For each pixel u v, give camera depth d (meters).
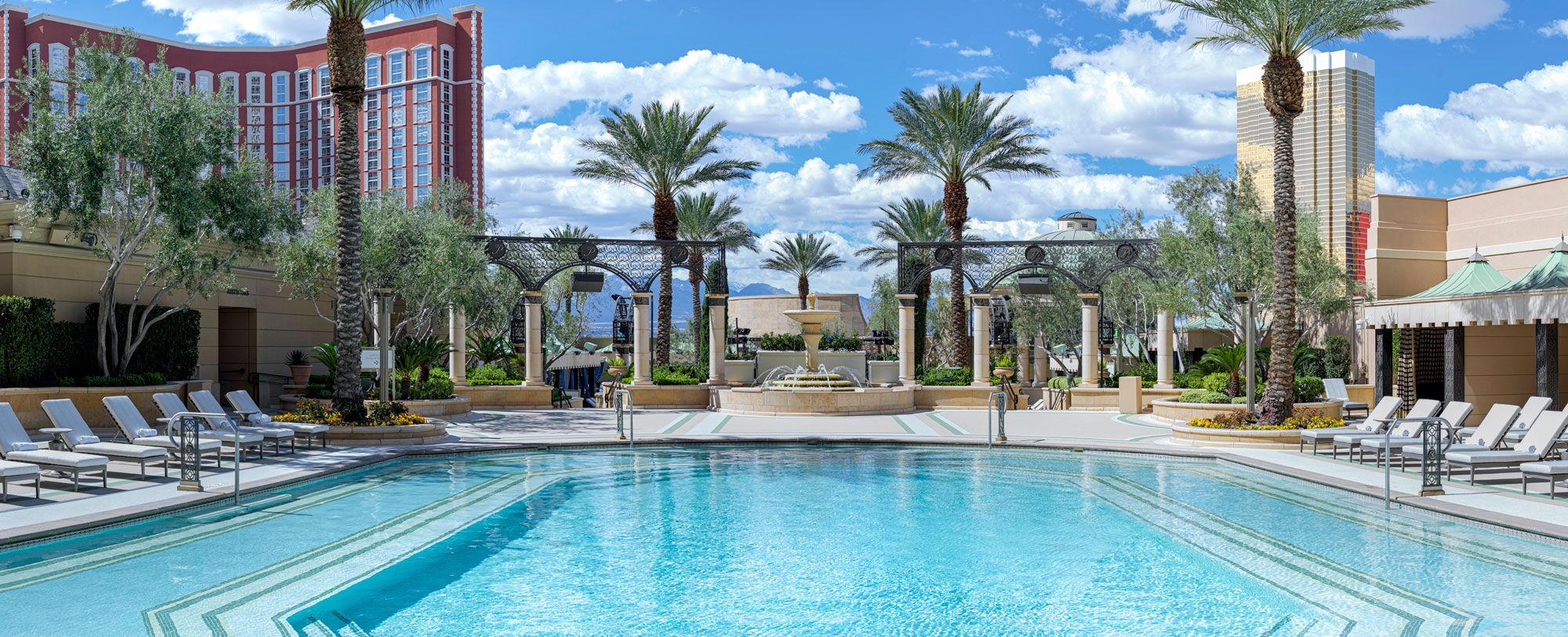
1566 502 11.29
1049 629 7.19
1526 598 7.80
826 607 7.78
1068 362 53.25
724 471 15.40
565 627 7.26
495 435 19.73
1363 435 15.36
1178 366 45.56
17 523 9.80
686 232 44.84
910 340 29.53
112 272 20.36
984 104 32.19
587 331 50.34
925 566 9.06
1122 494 12.98
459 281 25.91
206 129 20.33
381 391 19.09
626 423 23.05
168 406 15.54
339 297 18.14
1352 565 8.96
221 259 22.88
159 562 9.00
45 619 7.24
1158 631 7.11
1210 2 17.86
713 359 28.73
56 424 13.23
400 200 27.98
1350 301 27.03
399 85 110.62
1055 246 29.44
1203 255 24.97
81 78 19.92
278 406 27.33
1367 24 17.94
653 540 10.21
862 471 15.27
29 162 18.84
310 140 115.44
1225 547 9.77
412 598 8.00
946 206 32.78
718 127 33.44
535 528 10.78
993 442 18.22
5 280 20.09
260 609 7.59
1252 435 17.11
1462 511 10.76
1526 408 16.02
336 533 10.41
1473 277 24.70
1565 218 26.86
